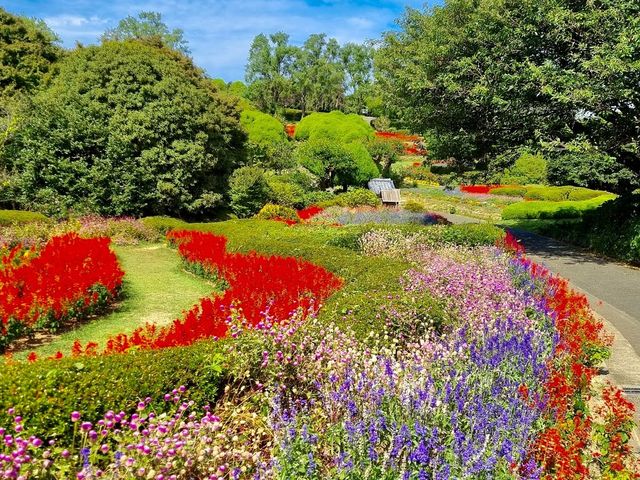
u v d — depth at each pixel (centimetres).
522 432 339
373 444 306
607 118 1389
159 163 1914
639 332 720
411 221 2059
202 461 305
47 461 273
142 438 305
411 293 629
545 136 1408
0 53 2317
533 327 548
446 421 332
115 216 1895
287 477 296
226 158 2241
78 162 1827
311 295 689
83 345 647
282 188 2472
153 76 2011
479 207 3272
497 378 421
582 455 346
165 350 421
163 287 984
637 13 1185
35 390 344
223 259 973
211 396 404
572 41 1352
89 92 1919
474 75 1515
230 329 482
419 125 1834
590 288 1012
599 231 1545
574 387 440
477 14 1479
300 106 9050
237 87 8094
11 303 633
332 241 1237
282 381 412
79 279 751
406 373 382
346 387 364
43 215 1630
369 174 3133
